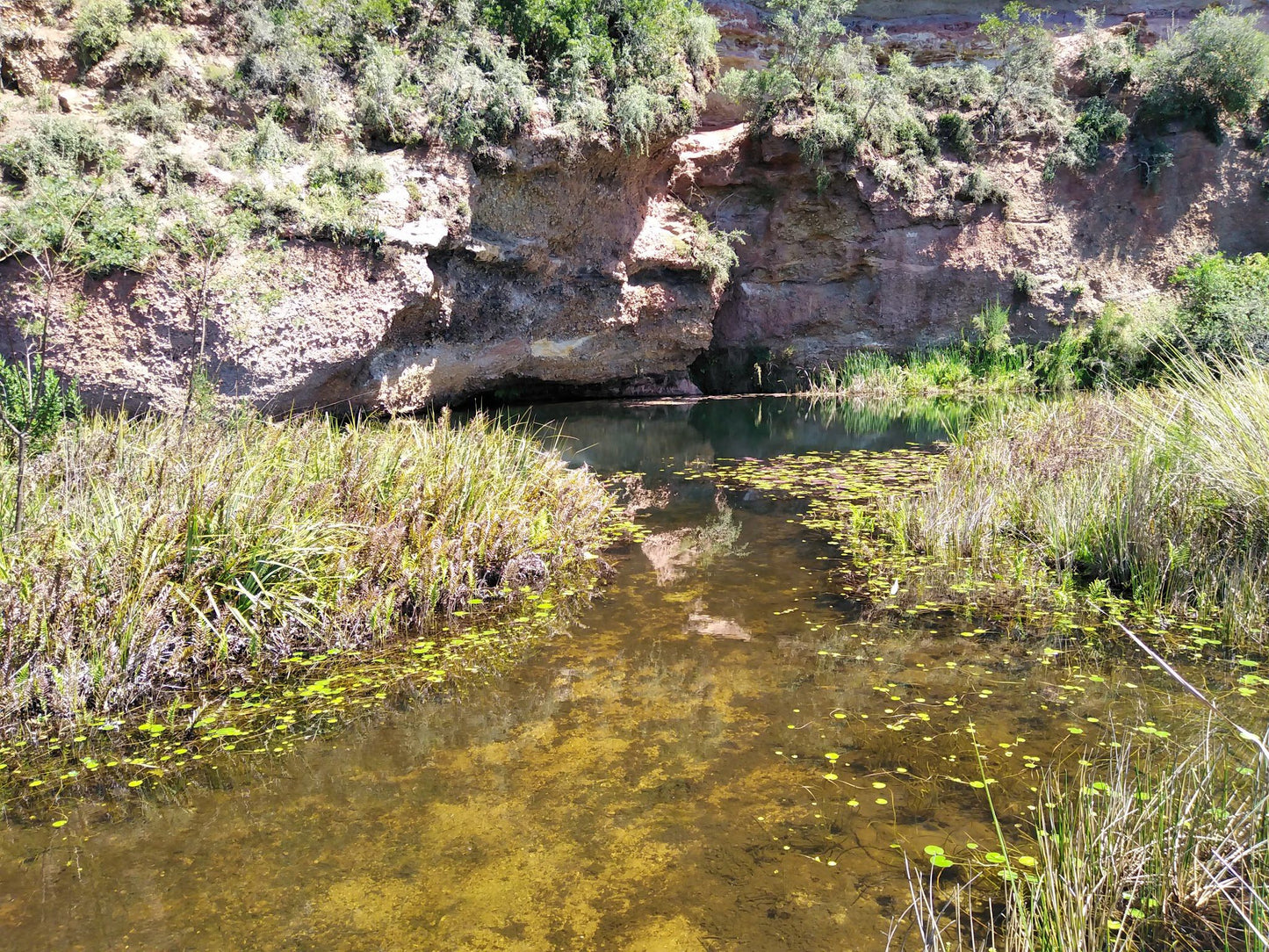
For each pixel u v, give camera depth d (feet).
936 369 61.98
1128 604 17.15
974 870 8.92
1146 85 63.57
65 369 26.84
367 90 36.50
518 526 19.79
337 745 12.10
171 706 12.95
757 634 16.25
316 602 15.72
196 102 31.83
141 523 14.76
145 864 9.31
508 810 10.30
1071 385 56.95
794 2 59.93
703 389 64.28
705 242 56.44
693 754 11.59
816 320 64.08
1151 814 8.89
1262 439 16.76
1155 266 63.93
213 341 29.68
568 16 43.80
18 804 10.62
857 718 12.61
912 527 22.26
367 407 39.01
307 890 8.83
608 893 8.71
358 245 34.19
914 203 61.67
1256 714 12.33
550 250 47.09
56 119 27.73
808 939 7.98
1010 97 63.10
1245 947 7.45
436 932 8.16
